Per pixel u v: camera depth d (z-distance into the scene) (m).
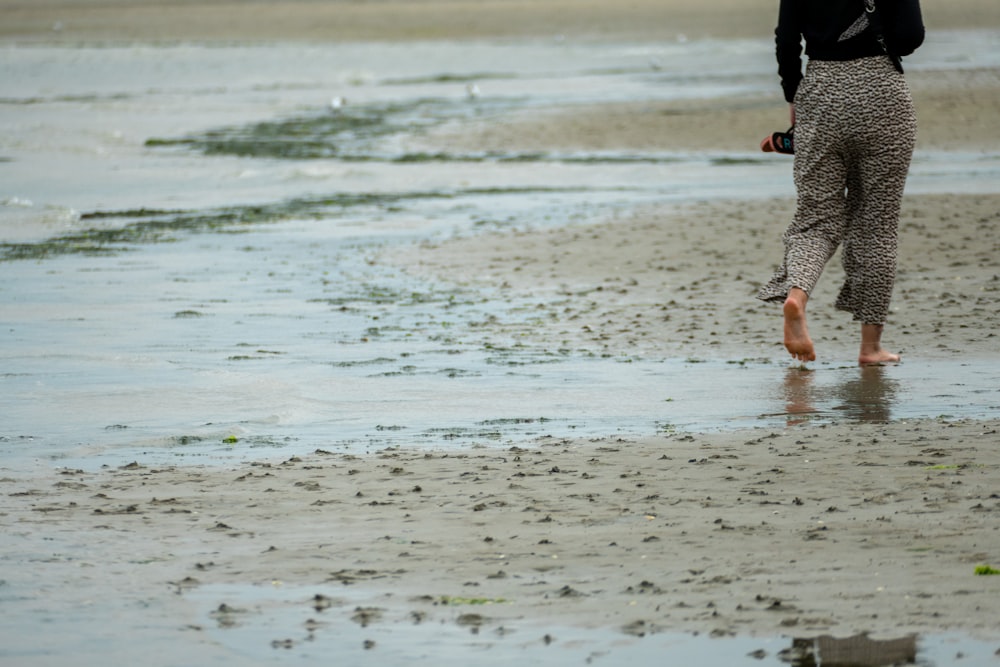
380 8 164.12
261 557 9.08
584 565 8.73
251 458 12.05
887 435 12.05
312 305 20.31
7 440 12.83
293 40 119.81
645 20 131.25
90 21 148.50
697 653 7.23
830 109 14.90
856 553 8.74
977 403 13.41
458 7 162.25
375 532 9.61
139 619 7.97
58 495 10.81
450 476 11.13
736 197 32.22
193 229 29.50
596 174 38.78
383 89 75.56
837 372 15.11
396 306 20.14
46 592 8.44
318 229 29.09
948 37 95.06
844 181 15.23
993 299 18.94
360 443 12.53
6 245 27.27
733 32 113.94
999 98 54.00
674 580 8.36
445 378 15.32
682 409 13.57
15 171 41.69
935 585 8.08
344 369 15.89
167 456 12.22
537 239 26.27
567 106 60.59
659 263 23.03
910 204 28.66
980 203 28.58
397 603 8.13
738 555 8.80
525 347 17.02
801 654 7.16
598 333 17.75
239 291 21.69
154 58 101.31
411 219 30.22
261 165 42.84
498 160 43.31
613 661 7.17
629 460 11.50
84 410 14.00
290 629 7.76
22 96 74.44
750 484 10.55
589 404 13.91
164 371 15.84
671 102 60.38
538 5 160.00
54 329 18.58
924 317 17.92
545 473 11.12
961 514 9.52
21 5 182.75
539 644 7.43
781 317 18.42
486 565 8.80
